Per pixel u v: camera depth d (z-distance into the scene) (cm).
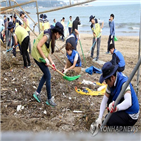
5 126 324
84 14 7188
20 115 385
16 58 727
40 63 408
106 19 4581
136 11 7344
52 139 193
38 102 438
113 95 271
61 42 1352
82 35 1894
